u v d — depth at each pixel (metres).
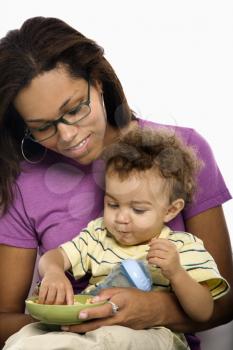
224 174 2.27
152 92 2.29
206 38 2.28
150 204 1.68
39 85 1.62
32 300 1.60
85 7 2.31
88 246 1.76
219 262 1.83
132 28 2.30
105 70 1.74
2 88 1.65
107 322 1.55
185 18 2.28
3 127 1.83
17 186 1.87
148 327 1.62
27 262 1.89
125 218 1.68
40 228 1.87
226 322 1.82
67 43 1.66
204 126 2.28
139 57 2.30
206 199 1.84
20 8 2.33
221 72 2.27
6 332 1.80
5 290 1.88
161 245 1.58
